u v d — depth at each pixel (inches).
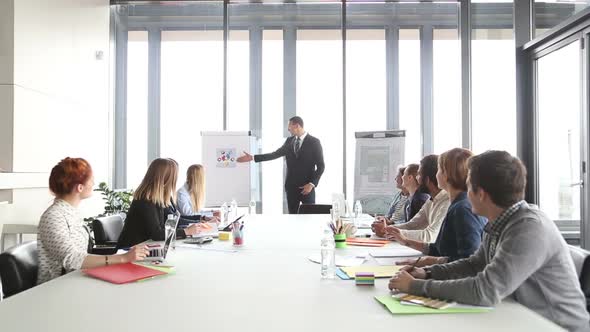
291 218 167.9
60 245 80.3
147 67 271.0
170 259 86.5
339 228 101.4
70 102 215.2
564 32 201.0
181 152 268.5
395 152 243.4
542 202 230.1
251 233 124.0
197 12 268.8
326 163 260.7
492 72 256.7
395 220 154.7
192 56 268.5
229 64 266.5
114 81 271.4
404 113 262.7
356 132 250.1
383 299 57.2
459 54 260.4
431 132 262.1
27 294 61.2
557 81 213.3
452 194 86.4
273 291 62.6
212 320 49.9
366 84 262.8
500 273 53.6
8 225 161.6
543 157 228.5
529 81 237.3
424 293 57.4
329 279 69.7
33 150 184.1
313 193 224.5
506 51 255.6
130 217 117.7
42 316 51.6
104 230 127.7
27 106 179.9
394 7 263.3
